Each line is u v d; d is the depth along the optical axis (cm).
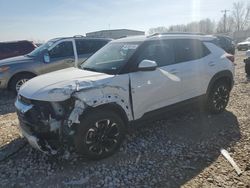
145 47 452
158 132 495
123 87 408
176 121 545
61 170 377
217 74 547
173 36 504
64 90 364
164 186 336
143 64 414
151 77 443
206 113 586
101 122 386
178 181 346
